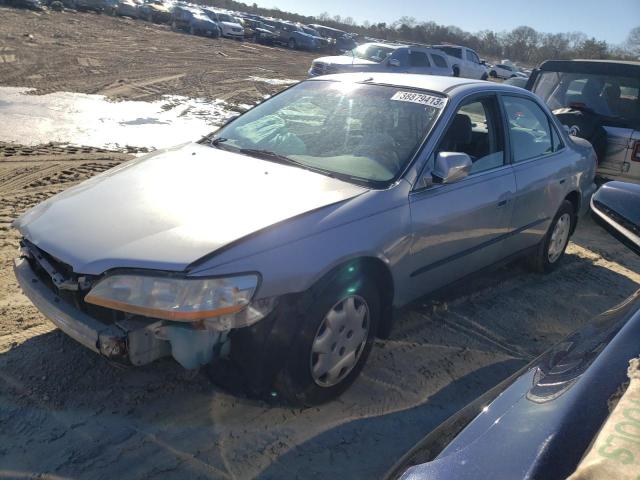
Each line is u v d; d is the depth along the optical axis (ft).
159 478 8.05
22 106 34.88
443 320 13.58
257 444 8.89
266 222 8.66
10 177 20.98
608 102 23.93
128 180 10.34
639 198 7.49
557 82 25.67
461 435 4.92
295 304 8.83
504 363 12.05
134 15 122.21
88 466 8.14
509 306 14.82
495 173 12.91
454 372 11.48
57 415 9.05
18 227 9.72
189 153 11.77
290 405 9.78
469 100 12.48
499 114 13.43
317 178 10.41
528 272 17.13
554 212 15.69
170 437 8.84
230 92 50.06
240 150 11.98
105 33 86.28
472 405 5.57
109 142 28.84
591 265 18.71
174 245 8.14
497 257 13.85
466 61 72.49
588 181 17.26
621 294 16.61
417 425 9.75
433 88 12.48
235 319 8.07
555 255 16.99
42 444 8.45
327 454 8.86
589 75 24.64
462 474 4.40
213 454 8.60
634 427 4.17
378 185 10.39
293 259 8.54
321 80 14.02
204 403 9.68
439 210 11.03
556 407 4.83
